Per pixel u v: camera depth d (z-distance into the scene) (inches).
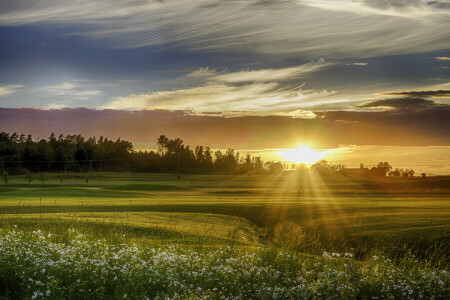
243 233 1341.0
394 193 4286.4
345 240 1230.3
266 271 454.9
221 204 2330.2
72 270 428.8
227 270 449.4
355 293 401.7
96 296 384.2
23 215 1264.8
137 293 388.8
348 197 3585.1
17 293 377.4
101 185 5738.2
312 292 386.9
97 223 1138.0
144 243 735.1
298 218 1850.4
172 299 360.8
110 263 474.3
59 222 1058.7
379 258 540.7
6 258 446.6
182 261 481.1
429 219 1450.5
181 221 1472.7
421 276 469.7
